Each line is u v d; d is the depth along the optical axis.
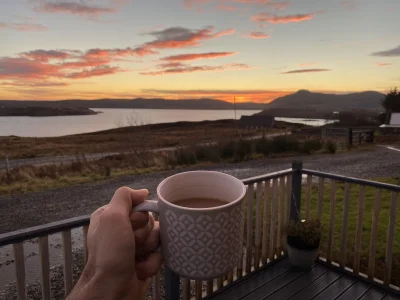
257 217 2.94
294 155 16.23
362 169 11.92
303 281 2.85
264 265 3.07
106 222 0.38
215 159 14.39
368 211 5.62
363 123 47.22
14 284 3.83
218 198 0.52
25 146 32.53
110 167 13.10
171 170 12.62
